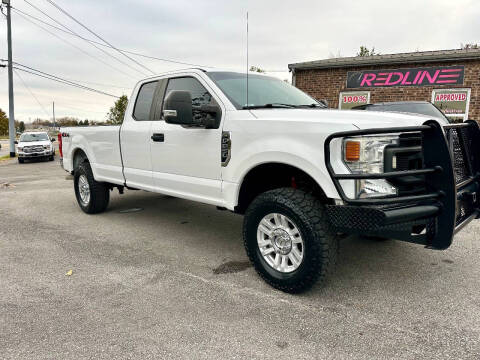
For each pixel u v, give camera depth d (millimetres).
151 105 4477
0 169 15227
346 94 13102
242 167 3260
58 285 3258
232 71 4141
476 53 10812
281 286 3061
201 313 2760
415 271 3516
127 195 7441
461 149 3082
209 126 3500
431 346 2346
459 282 3273
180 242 4488
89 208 5812
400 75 12148
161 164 4223
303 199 2855
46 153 19344
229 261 3854
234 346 2354
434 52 11930
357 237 4496
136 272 3555
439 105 11719
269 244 3215
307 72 13703
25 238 4664
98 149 5328
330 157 2682
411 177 2703
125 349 2320
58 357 2242
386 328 2553
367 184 2635
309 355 2262
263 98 3818
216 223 5371
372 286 3205
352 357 2240
